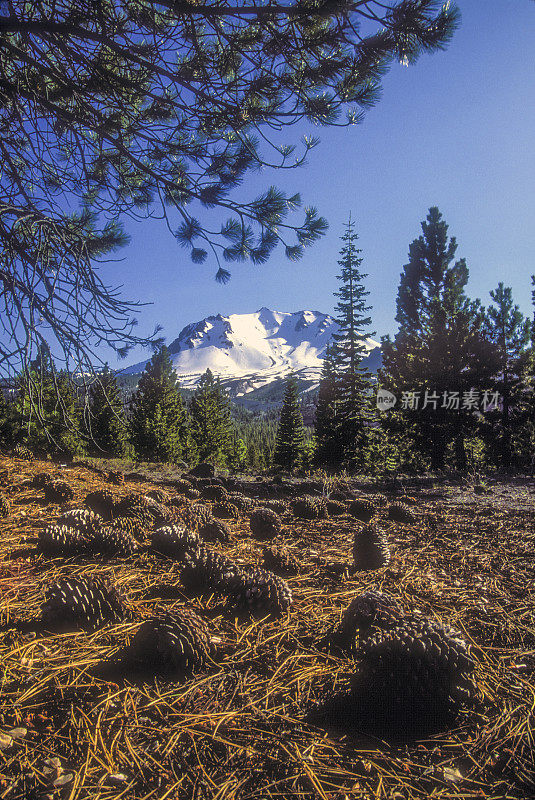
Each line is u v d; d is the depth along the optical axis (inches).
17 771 57.1
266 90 156.6
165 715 69.9
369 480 635.5
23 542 157.5
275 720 70.2
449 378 966.4
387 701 70.5
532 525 240.1
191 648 83.0
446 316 1058.7
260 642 95.5
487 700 78.6
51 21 133.3
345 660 89.4
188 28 143.2
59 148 179.8
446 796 56.2
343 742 66.1
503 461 1175.0
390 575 146.8
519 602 124.8
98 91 165.6
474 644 98.7
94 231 198.4
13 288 131.1
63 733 64.9
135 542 156.3
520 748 65.6
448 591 133.0
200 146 180.7
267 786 56.6
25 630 96.3
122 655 83.1
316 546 187.3
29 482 270.5
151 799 53.6
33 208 150.8
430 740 68.0
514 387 1170.6
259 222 181.5
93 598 101.0
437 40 129.0
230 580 114.0
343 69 148.3
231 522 224.7
